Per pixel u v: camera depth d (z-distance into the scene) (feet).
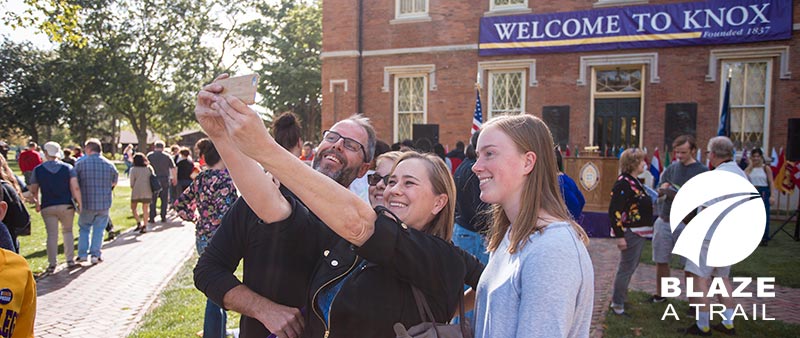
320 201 4.88
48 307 19.70
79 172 26.20
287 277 7.14
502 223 6.28
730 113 43.50
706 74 43.78
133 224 41.22
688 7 43.88
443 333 5.70
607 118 47.24
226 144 6.22
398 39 52.60
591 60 46.73
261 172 6.81
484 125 5.86
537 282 4.82
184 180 44.88
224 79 4.86
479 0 50.14
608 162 34.96
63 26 38.01
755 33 42.24
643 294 21.08
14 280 6.16
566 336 4.74
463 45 50.39
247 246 7.36
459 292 6.04
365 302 5.84
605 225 34.50
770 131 42.42
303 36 114.32
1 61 167.22
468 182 15.43
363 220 5.23
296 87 109.19
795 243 31.65
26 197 24.43
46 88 163.63
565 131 47.39
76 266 25.88
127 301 20.62
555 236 5.06
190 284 22.90
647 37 45.01
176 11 123.34
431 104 51.67
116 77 121.08
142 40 123.65
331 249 6.76
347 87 53.88
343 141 8.96
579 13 46.80
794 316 18.51
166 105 125.29
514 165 5.47
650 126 45.32
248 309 7.01
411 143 26.22
